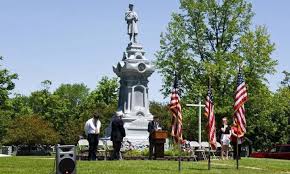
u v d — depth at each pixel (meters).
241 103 22.84
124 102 45.78
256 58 51.88
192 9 52.75
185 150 34.84
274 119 72.50
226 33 52.62
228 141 31.84
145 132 44.50
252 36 52.25
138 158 31.95
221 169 22.30
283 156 45.59
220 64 50.00
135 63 45.66
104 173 18.64
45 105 108.00
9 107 80.44
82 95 143.25
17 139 83.56
